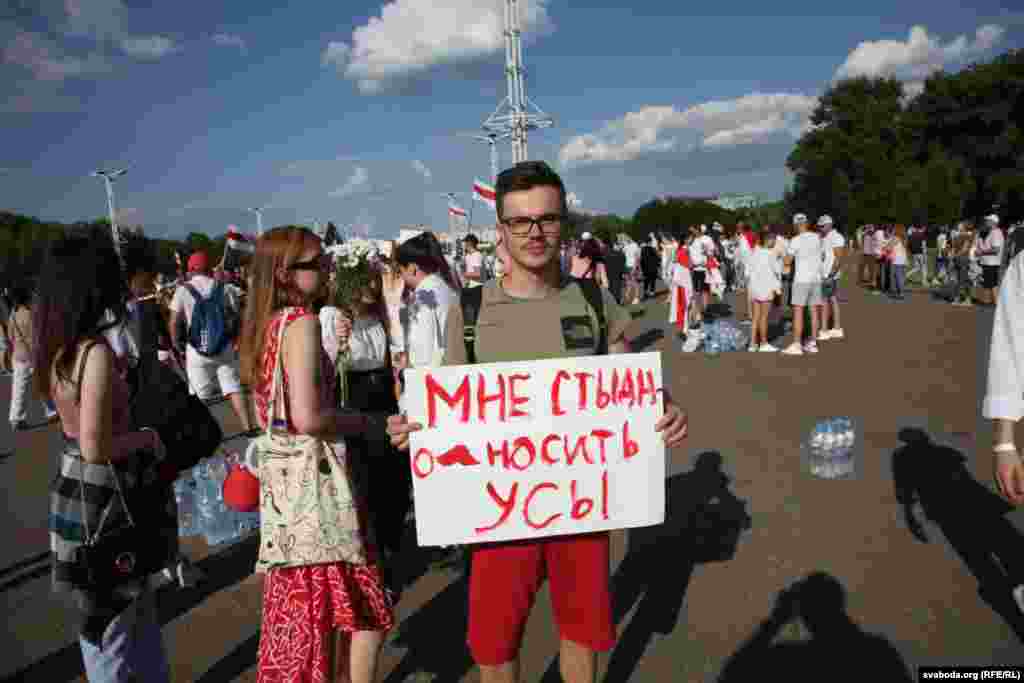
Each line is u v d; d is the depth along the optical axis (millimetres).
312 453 2043
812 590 3168
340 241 7941
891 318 12219
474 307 2014
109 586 1943
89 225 2000
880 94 60469
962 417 5664
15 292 7848
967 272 13945
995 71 51438
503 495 1937
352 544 2049
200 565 3881
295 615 2014
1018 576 3172
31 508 5066
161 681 2123
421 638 3035
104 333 2203
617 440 1967
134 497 1999
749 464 4906
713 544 3709
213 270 6180
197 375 6062
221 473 4484
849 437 4910
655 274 20000
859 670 2604
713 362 9172
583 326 1983
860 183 57875
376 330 3480
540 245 1889
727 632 2906
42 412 9195
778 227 9523
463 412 1923
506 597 1971
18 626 3328
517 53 19906
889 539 3607
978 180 52906
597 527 1969
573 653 2049
